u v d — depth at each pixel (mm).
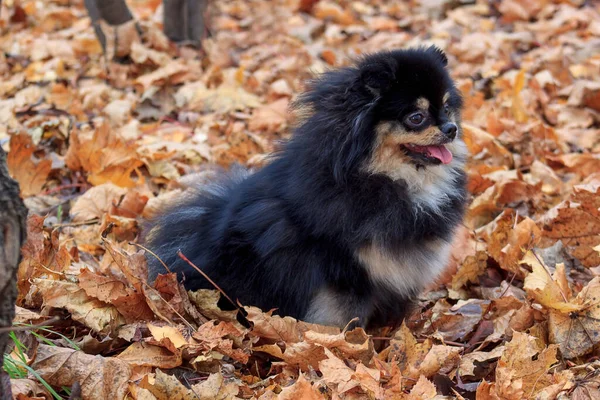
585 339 1213
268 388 1144
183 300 1239
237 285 1274
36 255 1249
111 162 1569
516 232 1397
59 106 1807
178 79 1878
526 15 2389
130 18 1940
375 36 2322
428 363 1177
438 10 2523
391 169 1241
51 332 1179
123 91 1881
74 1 2637
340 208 1222
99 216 1488
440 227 1266
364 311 1265
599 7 2482
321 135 1235
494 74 1953
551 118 1812
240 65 2031
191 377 1176
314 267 1239
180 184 1518
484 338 1270
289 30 2354
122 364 1126
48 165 1559
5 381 1029
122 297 1212
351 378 1136
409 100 1233
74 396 1104
